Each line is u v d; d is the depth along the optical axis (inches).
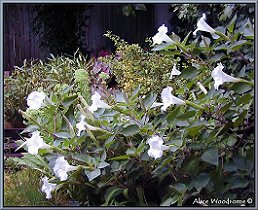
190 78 60.6
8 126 117.3
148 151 56.9
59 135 62.5
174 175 60.6
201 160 59.3
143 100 63.6
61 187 66.7
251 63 61.5
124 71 106.1
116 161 62.6
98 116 64.7
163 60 107.6
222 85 61.6
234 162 56.6
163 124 62.2
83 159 60.9
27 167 78.6
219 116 58.8
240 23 78.5
